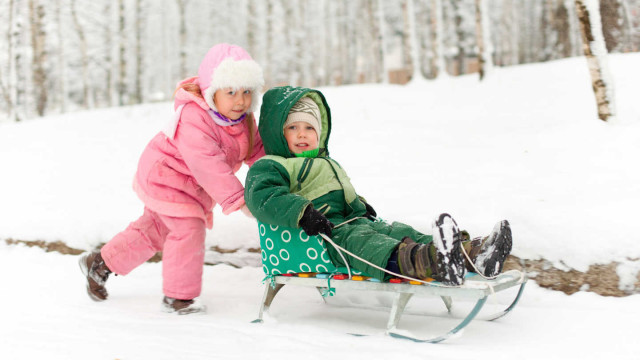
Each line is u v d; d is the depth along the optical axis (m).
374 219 3.02
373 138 7.36
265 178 2.62
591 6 4.57
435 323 2.68
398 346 2.18
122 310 3.06
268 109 2.94
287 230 2.66
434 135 7.37
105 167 7.14
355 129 8.34
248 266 4.04
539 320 2.54
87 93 27.92
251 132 3.20
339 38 42.06
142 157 3.20
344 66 42.91
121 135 9.95
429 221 3.50
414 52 17.20
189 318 2.82
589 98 8.26
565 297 2.87
